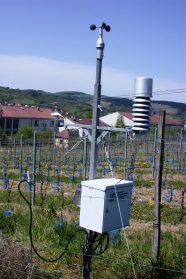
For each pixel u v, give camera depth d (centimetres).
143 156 1358
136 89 259
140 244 400
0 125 2542
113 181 278
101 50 273
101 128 273
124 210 280
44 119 2750
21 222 460
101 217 266
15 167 1127
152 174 996
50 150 1433
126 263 330
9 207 553
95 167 278
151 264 330
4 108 2627
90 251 283
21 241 407
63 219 494
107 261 344
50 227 437
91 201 270
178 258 356
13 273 311
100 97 275
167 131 2033
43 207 563
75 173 1043
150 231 476
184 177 1009
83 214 274
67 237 409
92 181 274
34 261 352
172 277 324
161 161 328
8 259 317
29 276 310
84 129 280
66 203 630
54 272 335
